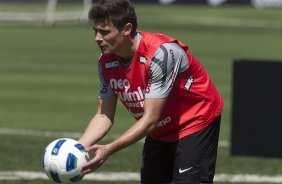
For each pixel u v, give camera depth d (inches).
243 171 1034.1
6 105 1631.4
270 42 3095.5
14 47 2827.3
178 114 646.5
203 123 647.1
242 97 1112.2
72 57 2554.1
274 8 4330.7
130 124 1427.2
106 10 594.6
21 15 3919.8
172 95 638.5
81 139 648.4
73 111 1572.3
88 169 586.2
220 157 1121.4
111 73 634.2
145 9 4318.4
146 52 615.2
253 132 1113.4
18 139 1259.2
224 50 2775.6
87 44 2962.6
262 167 1059.9
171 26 3592.5
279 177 1002.7
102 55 636.1
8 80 2015.3
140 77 620.7
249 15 4104.3
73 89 1877.5
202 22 3794.3
